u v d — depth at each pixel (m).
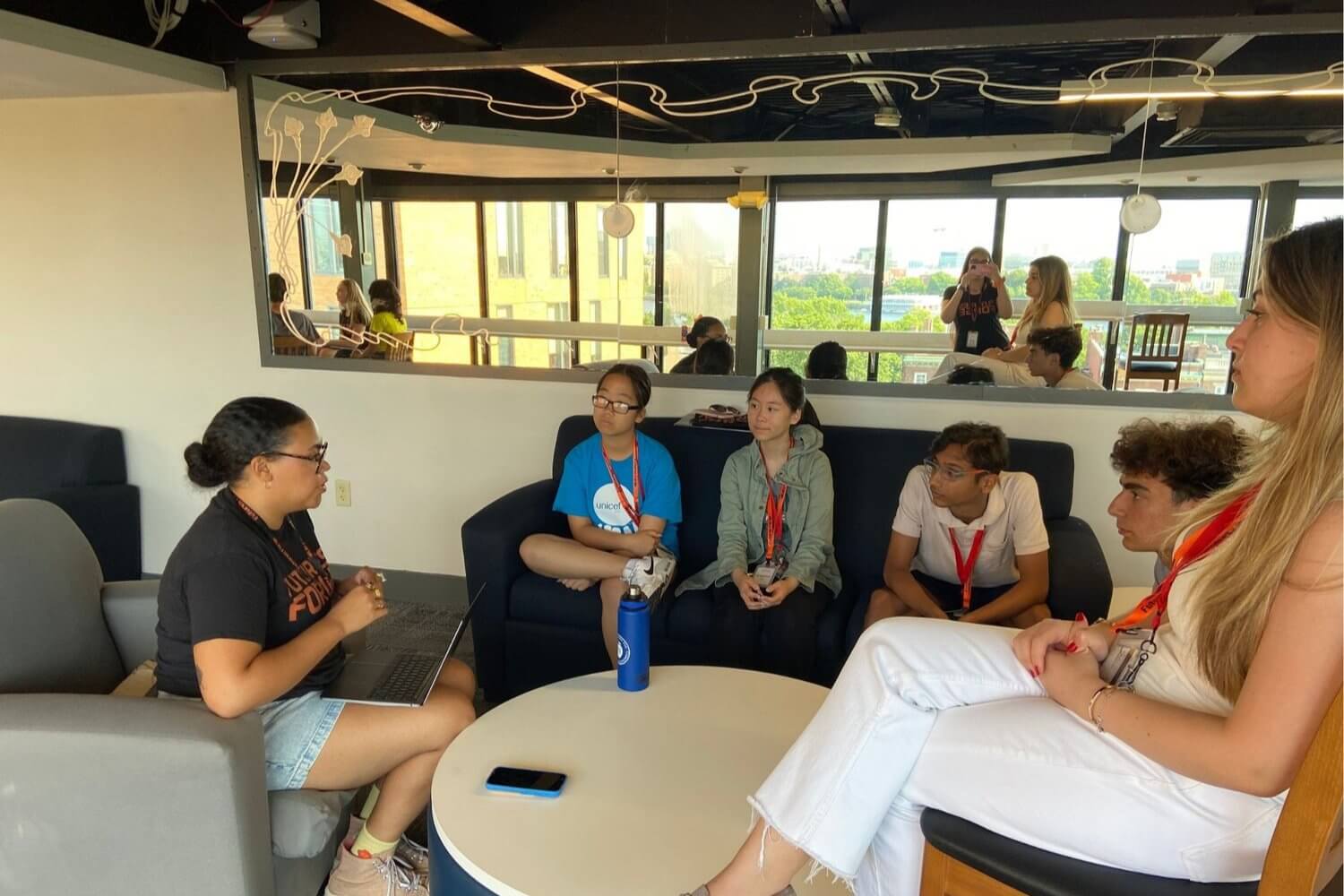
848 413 3.00
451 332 3.29
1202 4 2.44
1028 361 2.82
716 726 1.67
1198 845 1.04
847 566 2.64
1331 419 0.88
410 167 3.20
